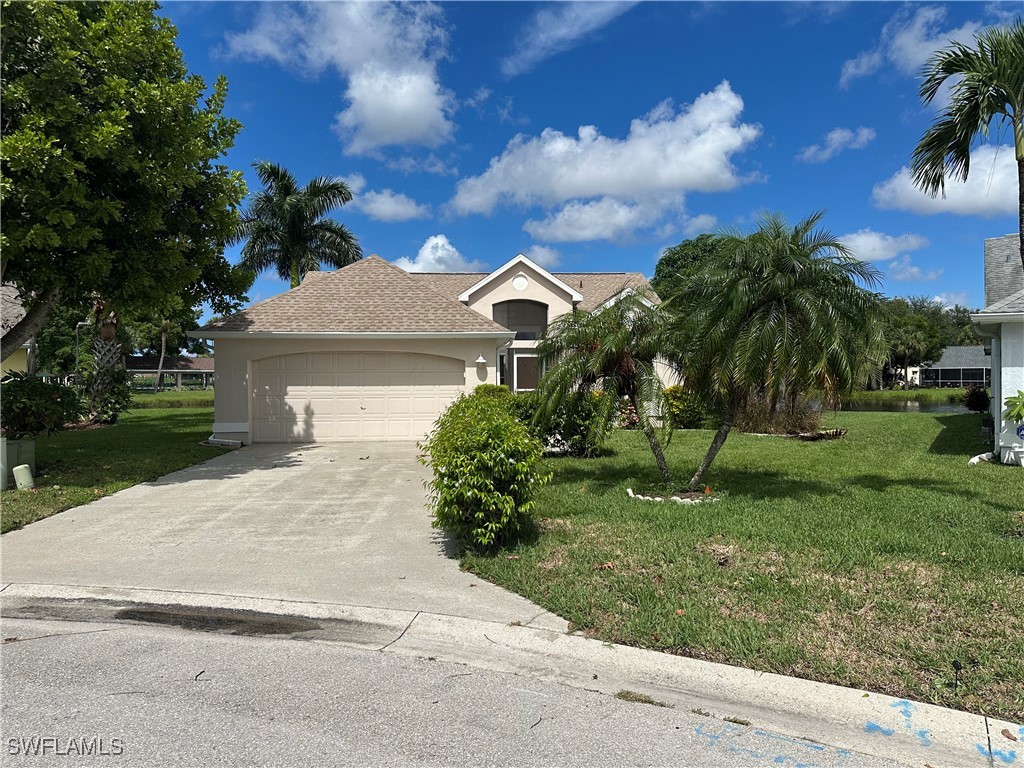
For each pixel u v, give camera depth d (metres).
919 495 7.83
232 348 14.13
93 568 5.49
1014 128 6.60
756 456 11.68
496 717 3.21
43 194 8.16
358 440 14.69
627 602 4.51
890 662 3.58
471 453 5.60
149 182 9.29
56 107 8.19
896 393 45.41
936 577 4.82
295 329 14.25
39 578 5.23
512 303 21.62
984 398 22.53
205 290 13.19
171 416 24.09
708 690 3.43
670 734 3.05
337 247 29.41
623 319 7.99
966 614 4.16
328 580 5.19
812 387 6.97
